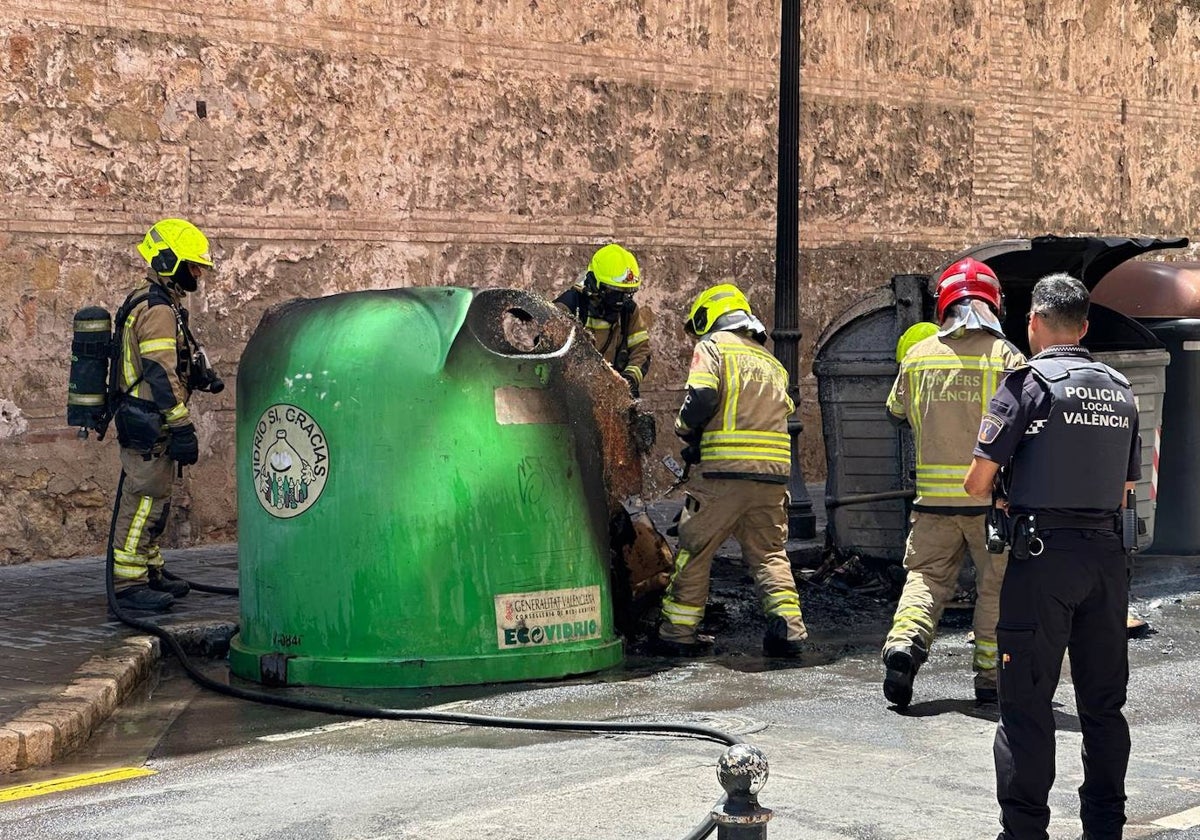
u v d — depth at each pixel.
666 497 14.45
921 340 7.84
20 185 10.84
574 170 13.77
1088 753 4.98
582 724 6.67
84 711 6.70
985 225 17.02
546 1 13.49
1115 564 4.89
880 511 10.34
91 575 10.40
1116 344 11.37
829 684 7.75
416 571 7.58
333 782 5.79
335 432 7.62
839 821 5.20
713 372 8.27
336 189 12.33
